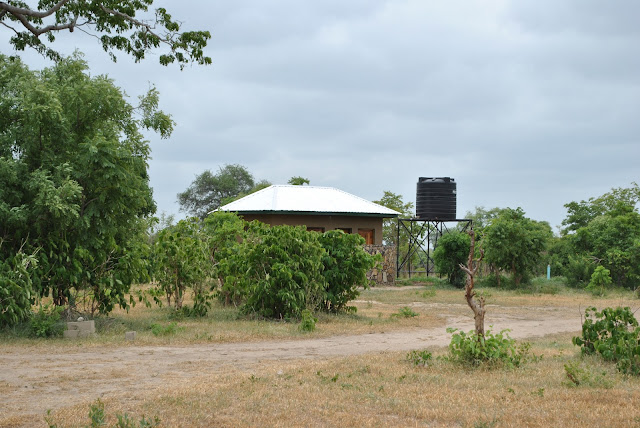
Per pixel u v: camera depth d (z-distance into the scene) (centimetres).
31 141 1666
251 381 981
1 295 1493
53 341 1440
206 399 859
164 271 1947
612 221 4038
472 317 2166
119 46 1966
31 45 1973
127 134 1930
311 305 1923
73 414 790
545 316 2266
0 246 1580
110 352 1312
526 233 3572
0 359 1219
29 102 1634
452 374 1061
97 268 1747
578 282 3750
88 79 1878
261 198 3766
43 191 1546
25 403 866
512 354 1166
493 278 3738
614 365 1141
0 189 1559
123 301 1781
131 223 1862
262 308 1898
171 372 1093
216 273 2045
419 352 1234
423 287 3644
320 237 2080
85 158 1656
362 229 3909
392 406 838
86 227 1664
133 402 860
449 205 4225
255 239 2027
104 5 1916
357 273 2036
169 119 2002
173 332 1563
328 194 3941
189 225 2306
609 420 768
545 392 920
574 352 1357
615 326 1209
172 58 2011
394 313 2159
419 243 4534
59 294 1706
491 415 790
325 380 995
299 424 753
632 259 3672
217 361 1209
